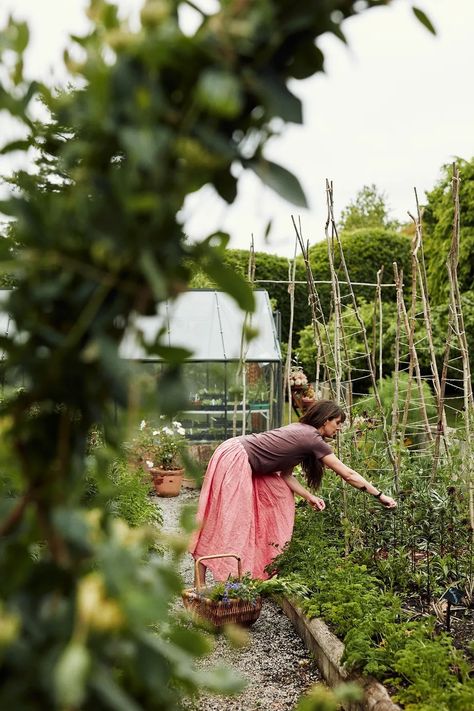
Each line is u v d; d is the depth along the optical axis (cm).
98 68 78
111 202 80
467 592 408
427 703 262
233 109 75
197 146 80
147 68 81
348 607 352
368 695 283
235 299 87
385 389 798
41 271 87
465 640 353
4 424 92
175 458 801
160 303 89
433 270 1431
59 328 88
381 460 521
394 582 436
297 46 88
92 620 71
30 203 82
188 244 86
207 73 76
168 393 86
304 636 396
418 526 432
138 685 89
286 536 472
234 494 452
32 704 75
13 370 94
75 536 75
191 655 84
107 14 82
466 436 462
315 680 352
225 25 79
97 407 91
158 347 86
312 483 471
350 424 552
